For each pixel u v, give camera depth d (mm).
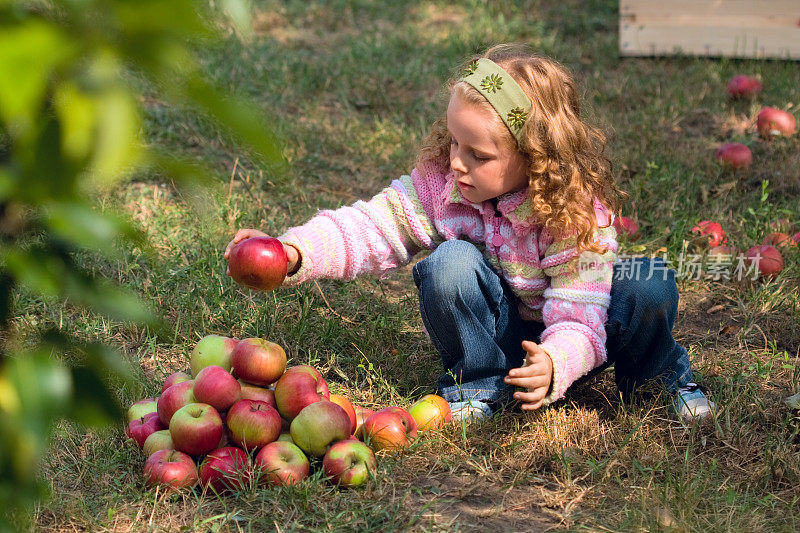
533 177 2613
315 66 6910
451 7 8938
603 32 8336
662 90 6738
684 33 7543
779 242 4266
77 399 963
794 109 6223
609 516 2295
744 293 3980
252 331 3410
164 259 3881
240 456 2371
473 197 2674
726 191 5066
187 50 751
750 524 2225
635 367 2949
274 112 5918
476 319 2746
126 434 2572
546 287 2799
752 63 7254
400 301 3820
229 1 728
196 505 2295
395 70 6926
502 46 2730
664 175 5105
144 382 2957
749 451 2652
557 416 2795
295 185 4922
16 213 855
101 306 924
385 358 3350
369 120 6160
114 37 722
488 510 2326
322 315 3627
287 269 2730
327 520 2207
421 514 2275
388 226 2850
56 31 709
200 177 810
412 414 2729
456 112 2570
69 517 2221
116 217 863
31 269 886
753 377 3172
